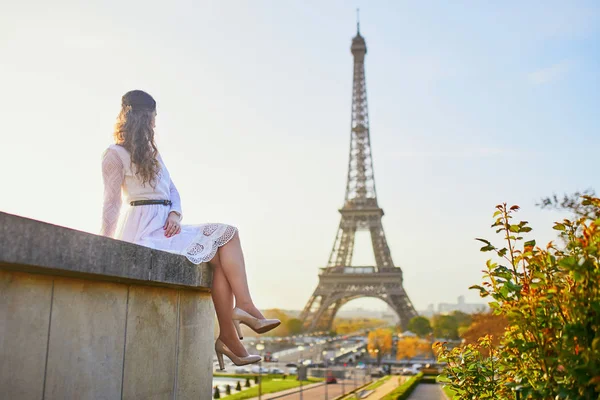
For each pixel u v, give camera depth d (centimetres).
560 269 507
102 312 511
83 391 483
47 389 445
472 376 805
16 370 418
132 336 555
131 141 659
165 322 620
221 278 675
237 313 638
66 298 469
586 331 418
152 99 690
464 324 18288
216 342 689
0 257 370
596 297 423
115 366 526
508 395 680
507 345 530
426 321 19062
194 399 695
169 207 686
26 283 429
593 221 430
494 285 568
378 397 5459
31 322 433
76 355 477
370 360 15700
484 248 575
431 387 6412
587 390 410
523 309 502
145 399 574
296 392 6544
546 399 472
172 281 579
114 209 646
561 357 423
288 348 18400
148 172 655
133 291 559
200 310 721
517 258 554
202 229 670
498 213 580
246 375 9838
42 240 406
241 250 679
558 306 471
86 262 451
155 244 643
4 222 374
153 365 592
